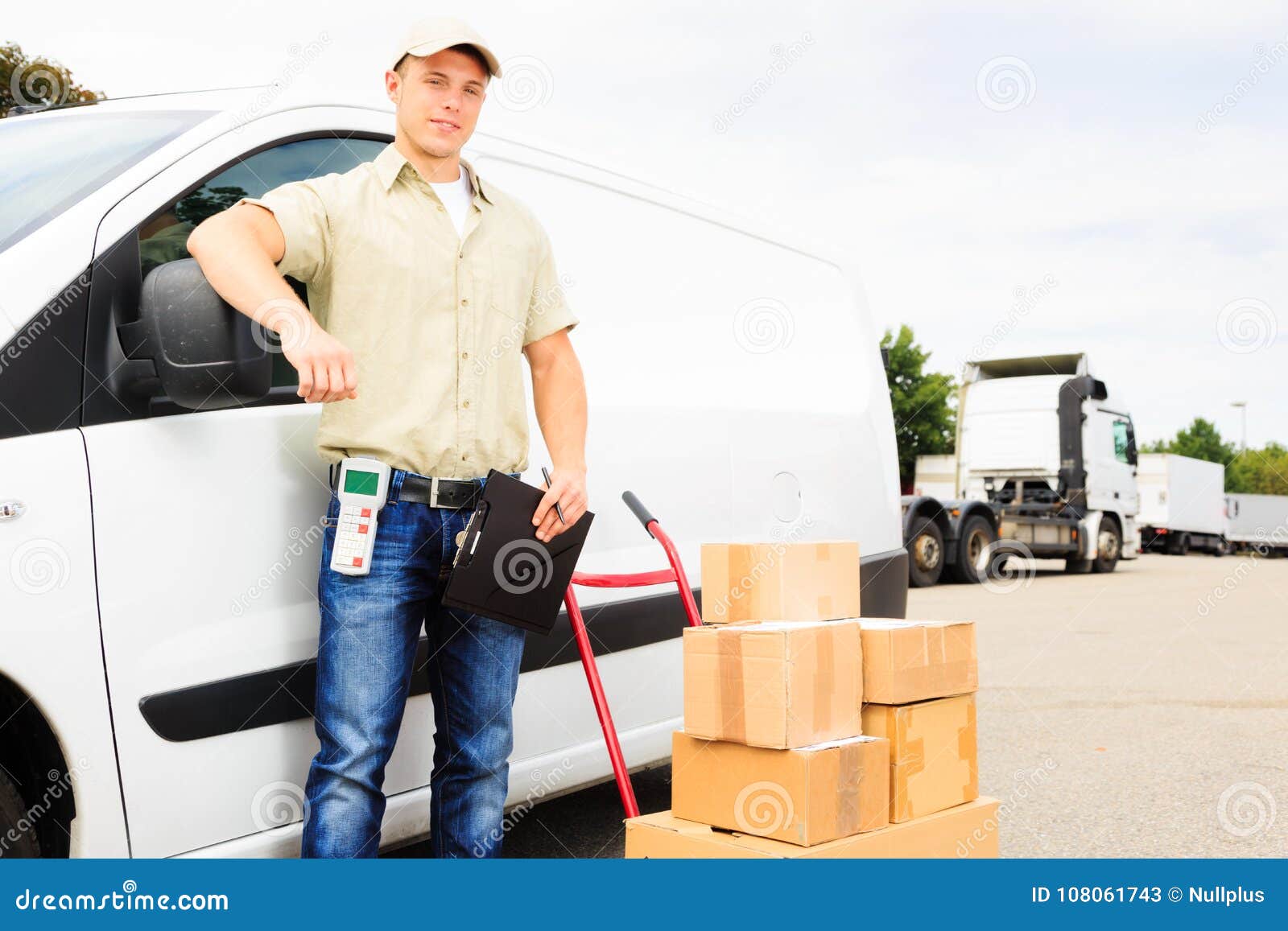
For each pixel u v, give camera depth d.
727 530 3.64
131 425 2.12
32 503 1.96
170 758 2.14
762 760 2.40
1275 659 7.48
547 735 2.99
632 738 3.25
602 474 3.21
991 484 16.22
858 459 4.35
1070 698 6.08
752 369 3.96
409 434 2.24
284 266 2.16
